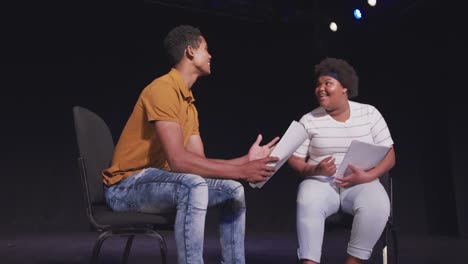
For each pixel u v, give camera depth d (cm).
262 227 604
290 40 638
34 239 461
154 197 162
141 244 419
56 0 567
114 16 588
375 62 593
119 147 180
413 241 461
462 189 504
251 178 160
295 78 632
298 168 215
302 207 198
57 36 567
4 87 546
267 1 614
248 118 622
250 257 352
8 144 544
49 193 553
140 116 176
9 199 540
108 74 583
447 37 523
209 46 622
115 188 174
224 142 612
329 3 620
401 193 556
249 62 632
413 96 562
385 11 571
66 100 567
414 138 559
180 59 186
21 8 554
